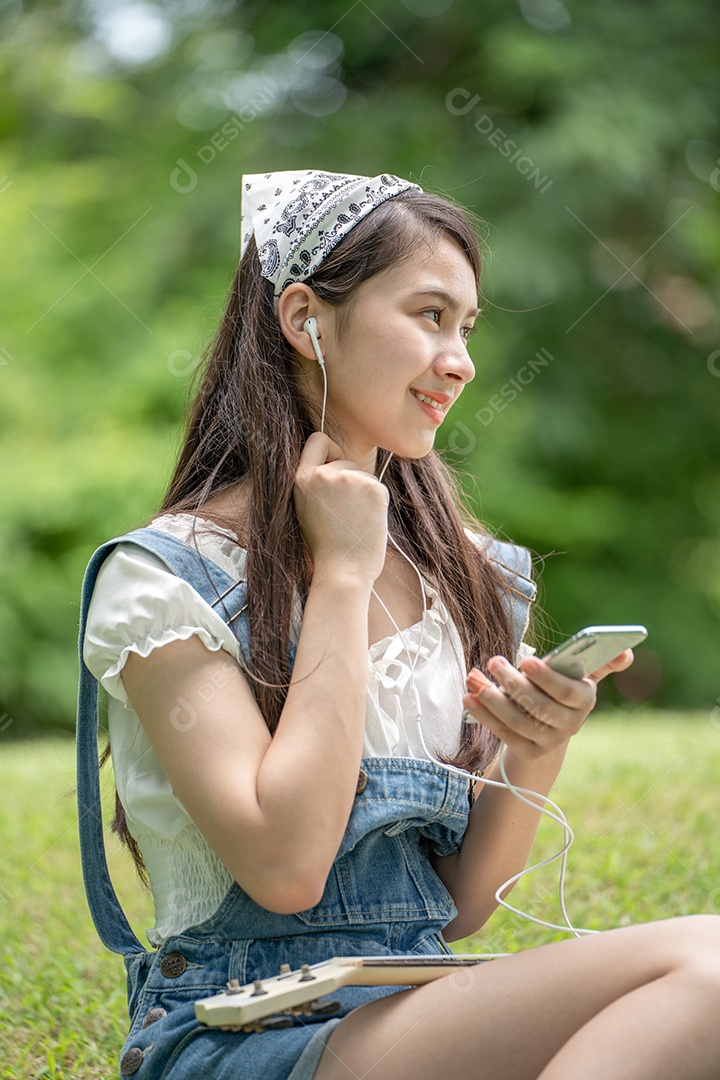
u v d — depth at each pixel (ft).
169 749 5.98
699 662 39.11
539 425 35.65
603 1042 5.00
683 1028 4.99
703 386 39.58
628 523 39.32
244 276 7.43
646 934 5.45
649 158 34.06
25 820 14.70
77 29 38.58
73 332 34.55
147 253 35.40
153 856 6.52
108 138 38.04
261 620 6.38
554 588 38.09
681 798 14.15
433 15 36.40
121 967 10.57
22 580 32.78
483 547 8.20
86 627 6.53
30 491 32.81
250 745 5.95
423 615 7.23
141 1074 5.98
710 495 40.50
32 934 11.28
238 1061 5.65
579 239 35.01
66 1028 9.34
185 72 37.93
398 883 6.51
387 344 6.85
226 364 7.46
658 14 36.78
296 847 5.68
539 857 12.51
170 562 6.49
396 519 7.62
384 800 6.40
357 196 7.01
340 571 6.37
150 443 33.40
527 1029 5.37
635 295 37.19
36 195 35.22
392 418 6.98
